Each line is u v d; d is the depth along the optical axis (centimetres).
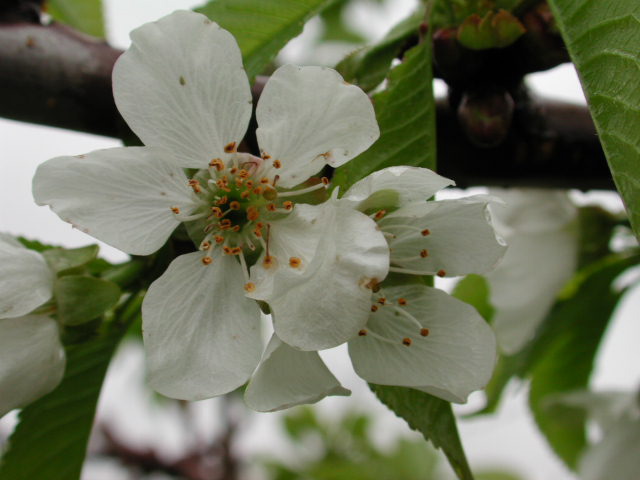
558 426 18
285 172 11
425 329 11
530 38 13
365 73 13
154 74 11
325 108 11
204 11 12
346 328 10
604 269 16
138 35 11
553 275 16
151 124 11
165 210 11
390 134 12
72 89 14
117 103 11
